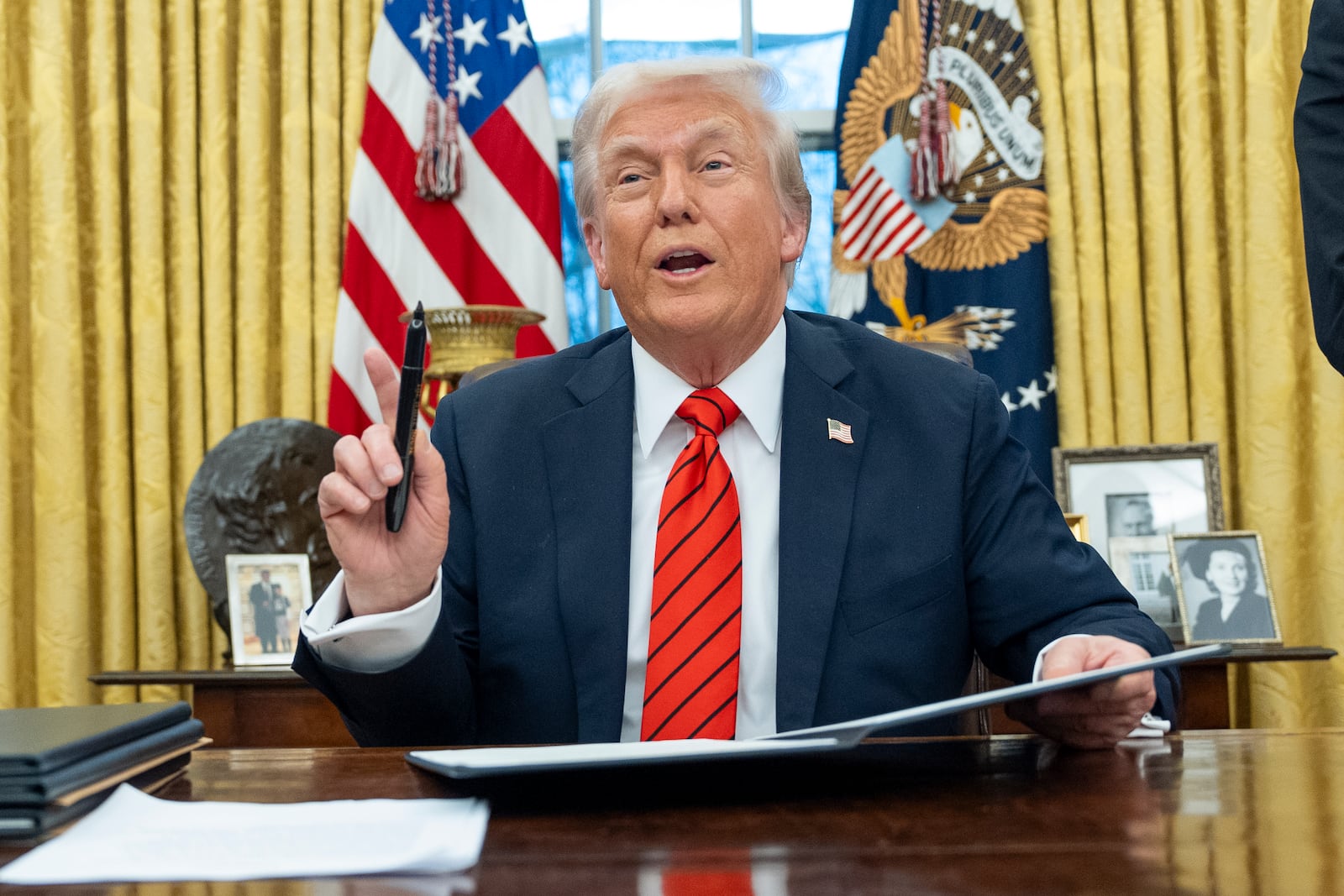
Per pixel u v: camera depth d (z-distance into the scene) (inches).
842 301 107.3
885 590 44.1
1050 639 43.4
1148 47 106.0
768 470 47.7
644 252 47.5
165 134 109.1
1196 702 77.6
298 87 108.8
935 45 107.2
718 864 20.4
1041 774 28.7
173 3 108.9
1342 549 99.0
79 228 108.2
